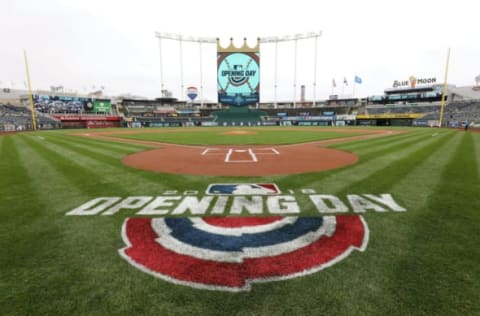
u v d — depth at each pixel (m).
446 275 2.76
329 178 7.16
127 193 5.82
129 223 4.17
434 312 2.26
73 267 2.95
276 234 3.77
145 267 2.96
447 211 4.59
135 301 2.42
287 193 5.77
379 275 2.77
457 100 54.53
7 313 2.27
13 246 3.42
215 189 6.14
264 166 9.24
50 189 6.16
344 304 2.36
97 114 60.25
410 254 3.18
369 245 3.42
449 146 14.38
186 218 4.37
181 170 8.55
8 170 8.44
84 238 3.66
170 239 3.64
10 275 2.79
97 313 2.27
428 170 7.99
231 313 2.27
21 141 19.92
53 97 54.16
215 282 2.69
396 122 54.22
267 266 2.97
